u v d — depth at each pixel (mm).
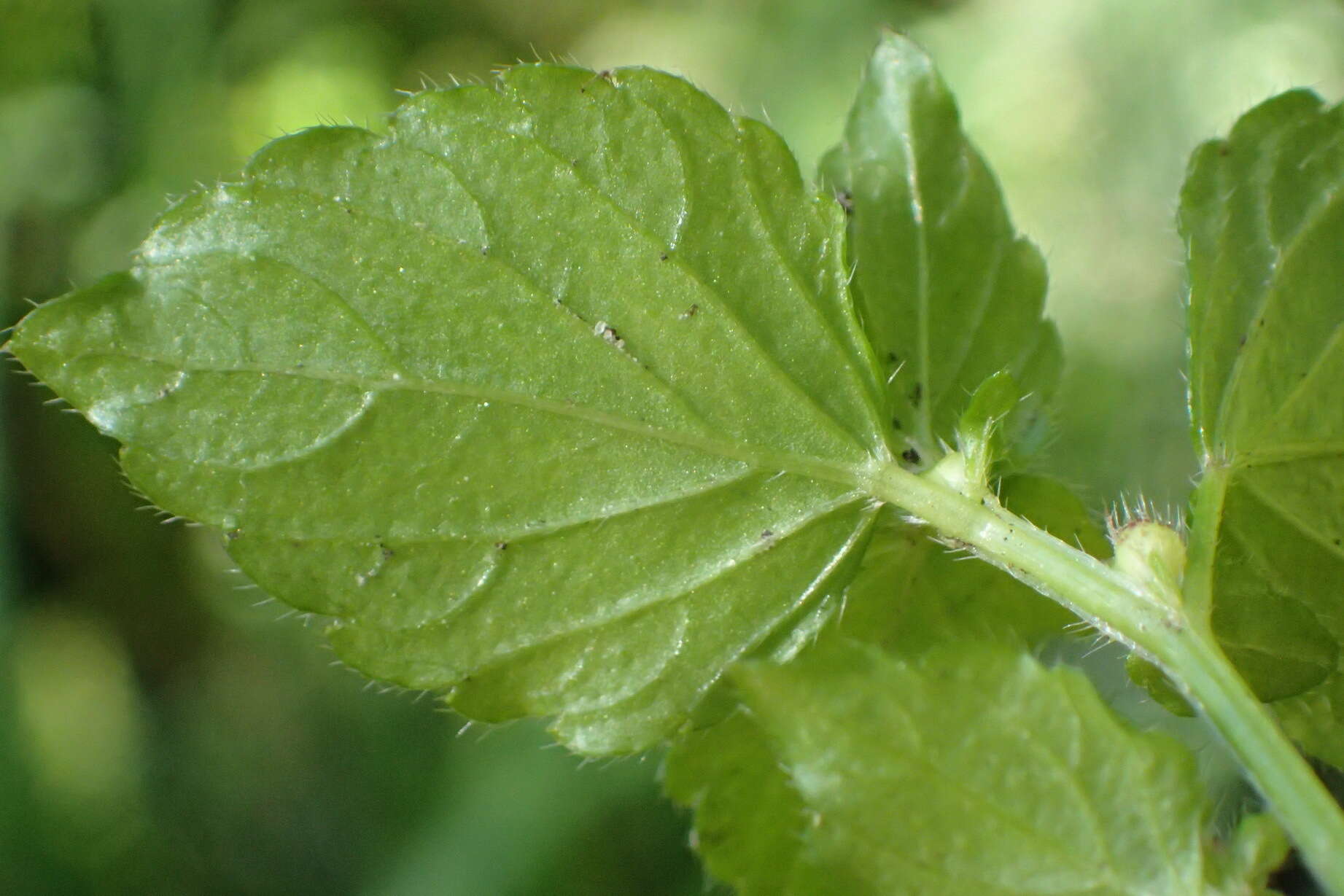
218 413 99
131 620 290
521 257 100
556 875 201
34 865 243
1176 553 97
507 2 357
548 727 99
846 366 100
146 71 283
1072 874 94
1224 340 101
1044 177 256
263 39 301
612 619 100
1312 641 101
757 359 100
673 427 100
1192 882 94
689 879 198
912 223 107
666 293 100
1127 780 94
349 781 252
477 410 99
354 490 99
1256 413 101
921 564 102
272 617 286
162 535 290
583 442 100
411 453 99
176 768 274
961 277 106
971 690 94
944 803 94
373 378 99
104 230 277
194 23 288
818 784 93
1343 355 101
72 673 285
